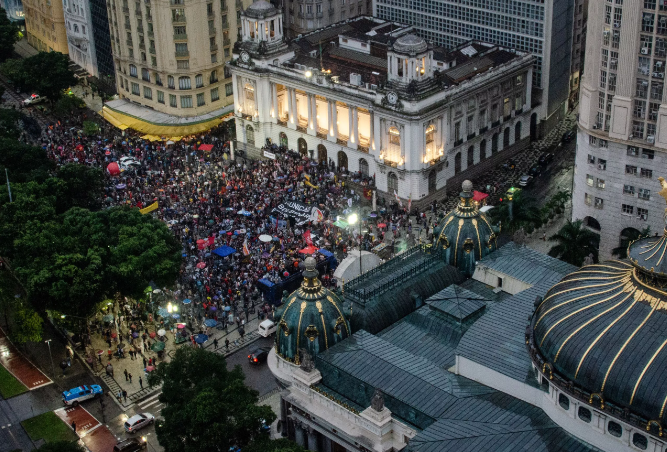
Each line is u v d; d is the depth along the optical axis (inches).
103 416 5733.3
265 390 5826.8
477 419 4072.3
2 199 7327.8
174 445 4746.6
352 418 4379.9
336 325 4724.4
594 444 3846.0
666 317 3752.5
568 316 3959.2
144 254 6427.2
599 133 6712.6
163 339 6373.0
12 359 6338.6
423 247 5580.7
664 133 6353.3
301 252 6835.6
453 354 4692.4
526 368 4195.4
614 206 6870.1
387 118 7864.2
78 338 6432.1
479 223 5349.4
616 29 6328.7
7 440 5546.3
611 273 4065.0
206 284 6840.6
